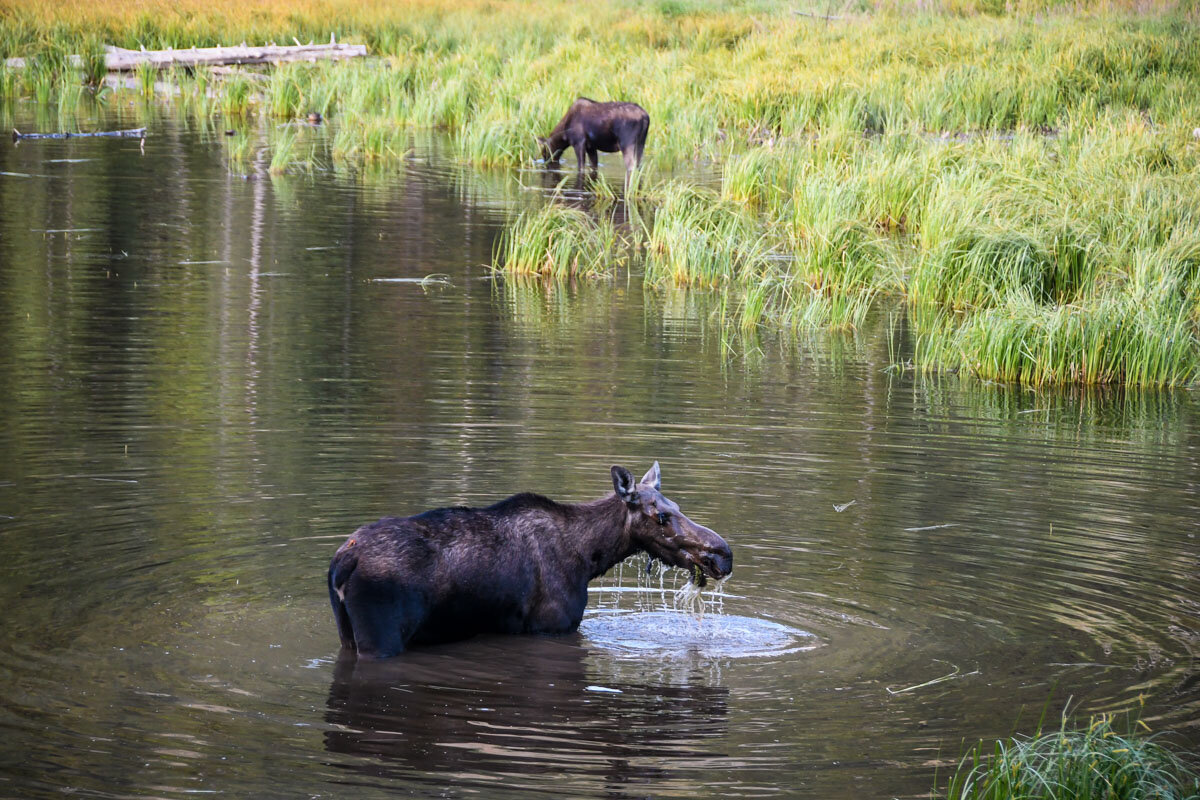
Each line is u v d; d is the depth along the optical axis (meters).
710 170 90.62
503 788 17.47
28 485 29.31
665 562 24.86
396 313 49.94
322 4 146.00
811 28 131.62
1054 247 56.66
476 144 93.00
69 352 41.47
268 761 18.08
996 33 120.56
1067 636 23.67
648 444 34.34
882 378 44.31
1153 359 45.91
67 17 131.00
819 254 60.66
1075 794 17.36
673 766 18.30
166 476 30.30
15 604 23.23
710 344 48.19
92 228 63.34
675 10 149.62
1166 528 29.44
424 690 20.89
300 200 74.19
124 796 16.89
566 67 115.62
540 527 24.19
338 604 22.25
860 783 17.88
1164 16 129.00
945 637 23.58
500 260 62.09
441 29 138.12
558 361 43.91
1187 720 20.19
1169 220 61.38
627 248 68.69
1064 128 90.50
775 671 22.12
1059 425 39.00
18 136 88.94
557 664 22.34
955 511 30.30
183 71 122.56
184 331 45.00
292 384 38.91
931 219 64.06
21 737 18.48
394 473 30.91
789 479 32.12
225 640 22.42
